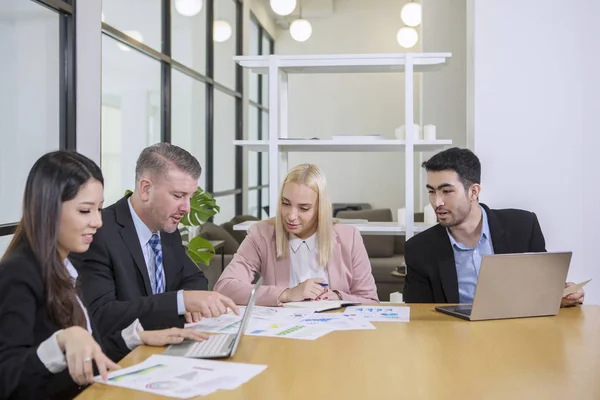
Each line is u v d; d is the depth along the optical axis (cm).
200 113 637
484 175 324
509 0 321
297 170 248
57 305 143
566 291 216
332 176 997
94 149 363
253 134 901
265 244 258
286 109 370
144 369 140
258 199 937
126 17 435
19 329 136
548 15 319
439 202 242
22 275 139
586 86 318
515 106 322
